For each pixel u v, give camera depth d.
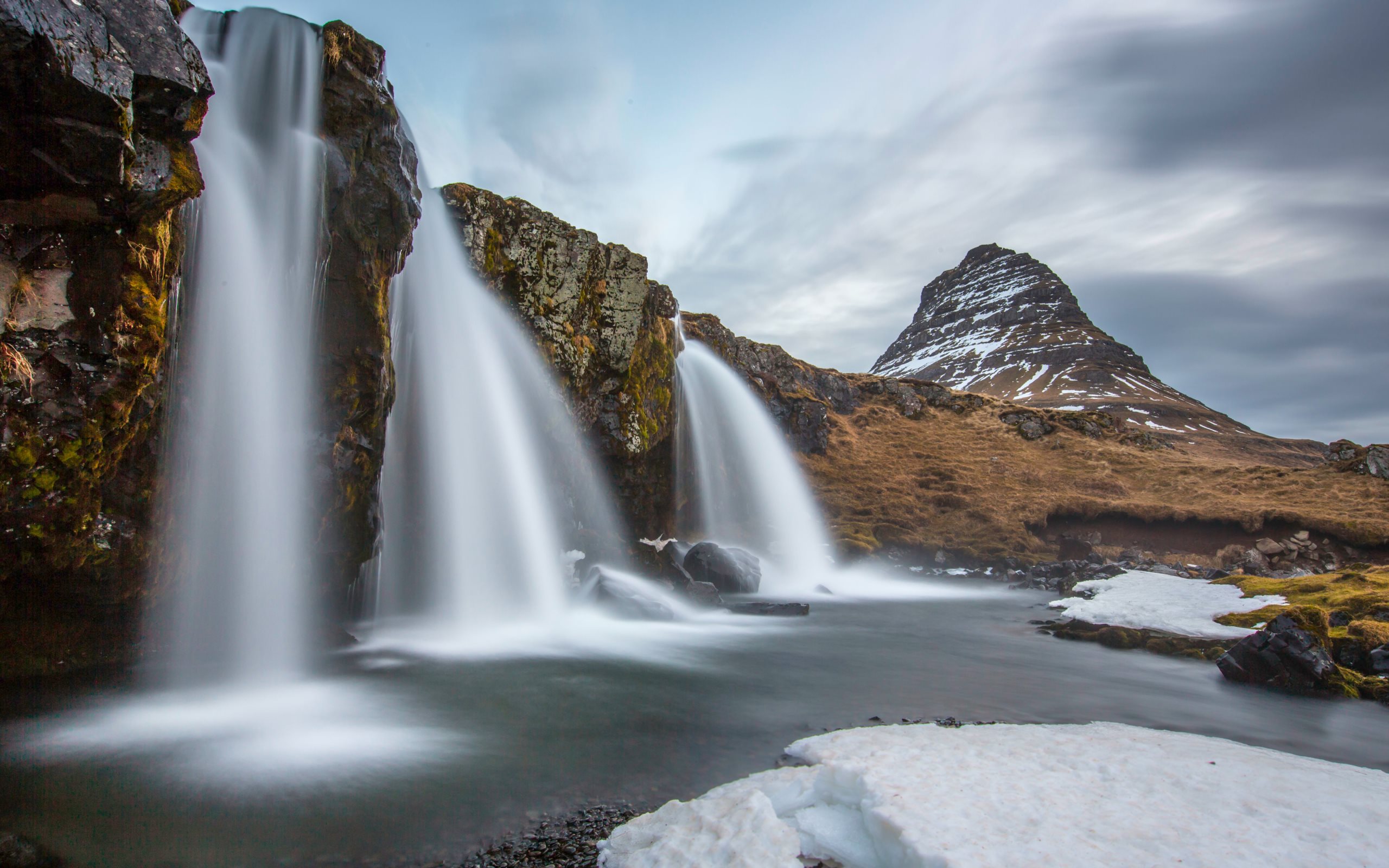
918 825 6.20
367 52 14.54
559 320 23.05
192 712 10.43
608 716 11.13
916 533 43.72
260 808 7.45
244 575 12.74
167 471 11.08
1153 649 18.02
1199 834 6.29
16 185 8.12
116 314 9.33
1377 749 10.86
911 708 12.19
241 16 12.52
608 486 26.45
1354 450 52.41
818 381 62.75
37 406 8.80
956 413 68.31
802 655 16.59
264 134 12.64
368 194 14.43
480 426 20.22
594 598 21.67
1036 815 6.57
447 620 18.73
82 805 7.33
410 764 8.83
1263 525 42.28
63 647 10.57
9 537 8.96
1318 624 14.98
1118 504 46.28
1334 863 5.82
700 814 6.88
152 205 9.23
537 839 6.91
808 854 6.48
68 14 7.70
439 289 19.45
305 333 13.62
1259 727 11.84
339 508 14.83
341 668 13.63
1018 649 18.22
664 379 29.84
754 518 40.38
